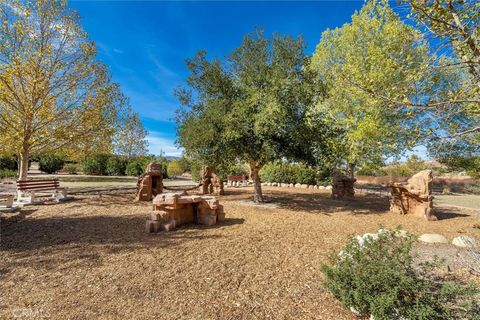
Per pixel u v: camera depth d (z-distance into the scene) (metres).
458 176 24.64
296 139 9.68
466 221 8.46
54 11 11.37
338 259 3.38
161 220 6.50
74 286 3.58
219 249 5.17
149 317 2.90
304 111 10.03
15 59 10.39
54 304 3.13
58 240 5.60
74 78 12.02
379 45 13.98
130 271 4.09
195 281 3.80
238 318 2.92
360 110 14.60
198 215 7.36
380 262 2.93
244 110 9.30
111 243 5.44
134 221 7.42
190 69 10.64
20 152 11.55
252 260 4.66
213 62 10.57
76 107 12.09
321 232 6.70
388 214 9.44
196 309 3.08
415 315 2.51
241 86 10.59
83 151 12.94
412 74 4.55
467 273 3.97
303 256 4.91
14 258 4.57
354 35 15.96
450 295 2.75
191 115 10.97
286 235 6.32
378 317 2.63
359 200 13.30
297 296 3.44
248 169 26.39
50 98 11.51
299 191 16.86
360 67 13.53
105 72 12.77
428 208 8.65
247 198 13.05
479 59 3.34
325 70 17.69
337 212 9.69
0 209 8.16
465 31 3.36
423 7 3.50
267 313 3.04
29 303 3.14
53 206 9.52
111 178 26.19
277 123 9.00
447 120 3.96
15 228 6.51
